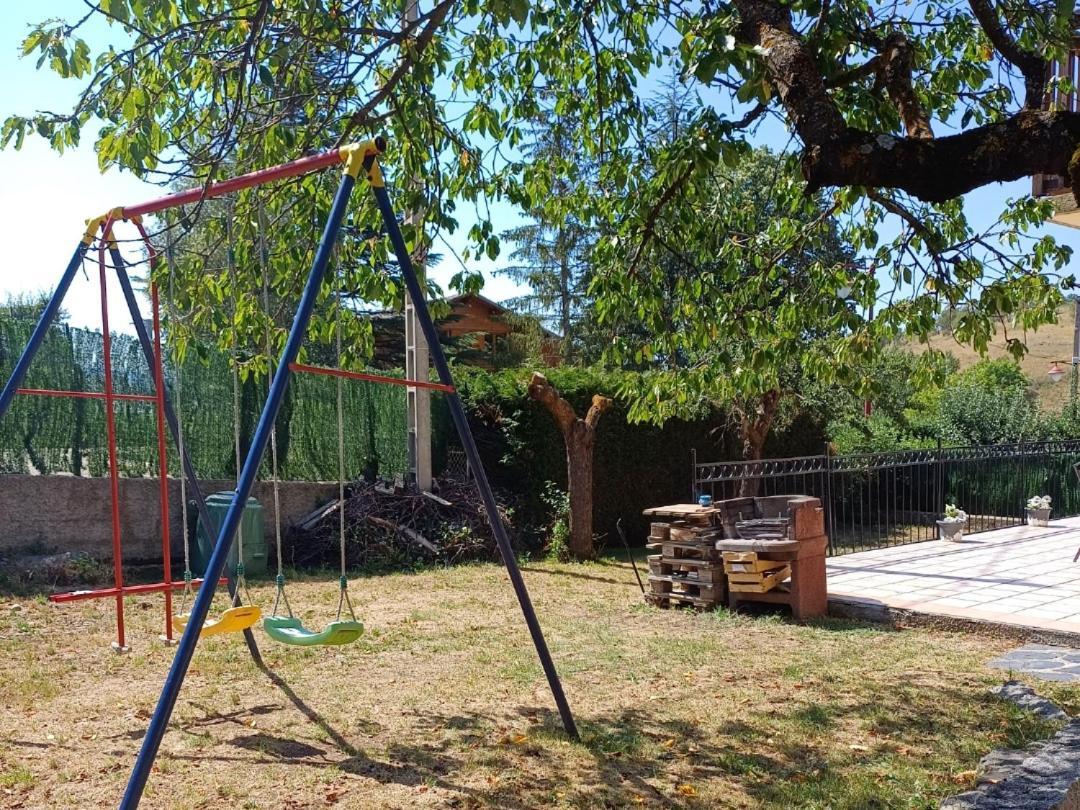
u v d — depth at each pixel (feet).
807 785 14.16
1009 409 63.00
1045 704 17.72
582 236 89.35
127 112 16.85
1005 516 51.16
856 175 13.76
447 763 15.16
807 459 36.96
